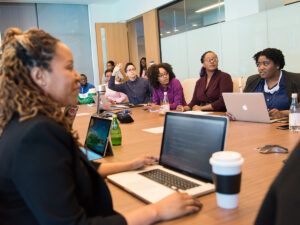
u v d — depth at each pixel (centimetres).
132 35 805
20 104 78
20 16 745
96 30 777
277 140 169
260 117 228
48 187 69
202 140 110
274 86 284
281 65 282
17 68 81
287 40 438
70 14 801
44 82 83
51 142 72
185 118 121
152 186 106
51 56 82
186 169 115
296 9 419
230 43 528
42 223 69
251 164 129
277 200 51
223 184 87
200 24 583
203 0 568
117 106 414
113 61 798
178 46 648
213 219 82
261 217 55
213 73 368
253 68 495
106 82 691
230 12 519
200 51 595
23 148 70
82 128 259
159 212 82
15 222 74
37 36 82
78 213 72
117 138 183
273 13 451
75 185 79
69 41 806
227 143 171
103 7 834
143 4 716
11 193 74
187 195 89
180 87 392
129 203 98
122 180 115
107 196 88
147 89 484
